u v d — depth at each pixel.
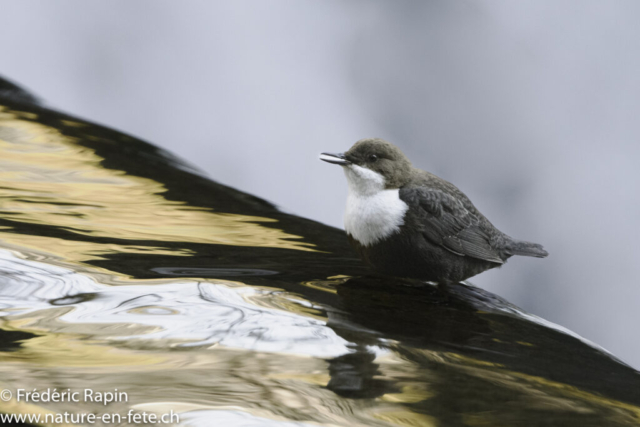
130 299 5.63
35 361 4.35
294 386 4.36
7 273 5.95
